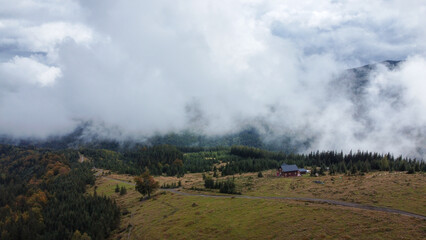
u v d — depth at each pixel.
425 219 76.94
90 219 139.62
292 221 88.81
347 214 86.69
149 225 116.38
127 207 157.12
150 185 164.88
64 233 131.12
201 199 136.25
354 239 71.75
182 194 154.38
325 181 146.50
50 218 148.00
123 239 112.00
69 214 146.00
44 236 128.62
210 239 89.94
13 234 128.88
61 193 194.38
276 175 193.38
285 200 113.12
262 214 99.81
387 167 194.62
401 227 73.31
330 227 80.19
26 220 140.75
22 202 189.25
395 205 91.69
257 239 83.31
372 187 116.88
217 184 160.50
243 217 100.88
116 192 199.00
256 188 148.50
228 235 89.81
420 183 114.62
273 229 86.56
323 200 108.00
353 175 162.50
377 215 82.75
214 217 106.44
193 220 107.50
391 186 114.50
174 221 111.75
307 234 78.94
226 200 126.44
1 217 163.88
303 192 126.25
